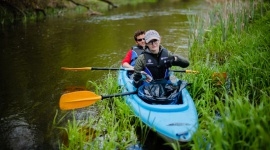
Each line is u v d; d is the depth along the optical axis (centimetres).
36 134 337
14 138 329
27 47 753
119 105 366
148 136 323
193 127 286
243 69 403
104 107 402
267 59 396
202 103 363
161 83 356
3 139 328
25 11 1208
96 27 1030
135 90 372
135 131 333
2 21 1057
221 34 648
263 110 248
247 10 688
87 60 641
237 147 234
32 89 472
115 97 391
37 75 541
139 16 1280
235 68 417
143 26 1027
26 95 448
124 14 1362
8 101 427
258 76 385
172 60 351
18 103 420
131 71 468
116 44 782
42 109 401
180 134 273
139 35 474
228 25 656
